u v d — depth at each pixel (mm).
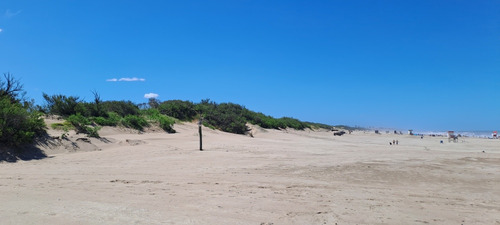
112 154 18906
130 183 10086
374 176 12445
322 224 6160
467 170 14266
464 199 8820
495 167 15344
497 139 67375
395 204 8023
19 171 12484
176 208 6988
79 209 6688
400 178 12086
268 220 6281
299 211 7027
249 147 26062
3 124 17109
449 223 6559
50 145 19344
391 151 24797
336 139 54062
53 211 6469
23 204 7047
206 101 65625
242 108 68375
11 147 17109
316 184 10531
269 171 13344
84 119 27703
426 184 11016
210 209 6977
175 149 22422
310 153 21844
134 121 34250
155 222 5871
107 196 8117
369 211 7246
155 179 10875
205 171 13062
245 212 6805
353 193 9242
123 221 5887
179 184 10016
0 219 5816
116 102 38938
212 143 28875
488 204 8273
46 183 9844
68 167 13820
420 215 7066
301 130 74438
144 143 24828
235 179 11180
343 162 16562
